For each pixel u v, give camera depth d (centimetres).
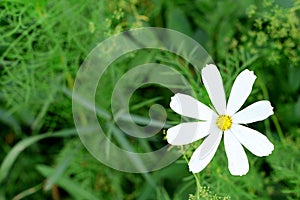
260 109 60
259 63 76
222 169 69
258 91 77
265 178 75
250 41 75
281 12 72
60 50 74
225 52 76
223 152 69
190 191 73
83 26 74
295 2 71
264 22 76
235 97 60
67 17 73
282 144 73
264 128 76
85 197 77
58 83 75
